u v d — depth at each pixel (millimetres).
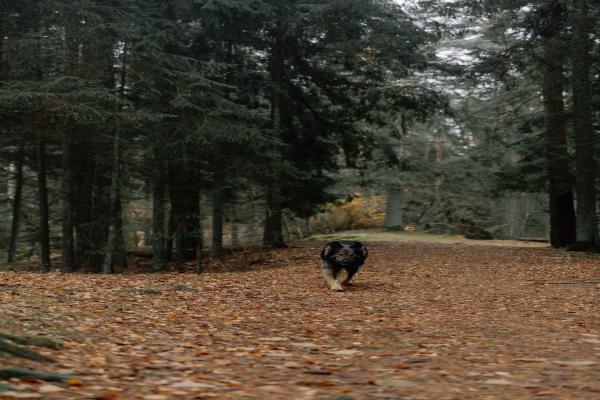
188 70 19562
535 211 49594
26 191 31984
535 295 12836
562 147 22984
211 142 18953
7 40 17766
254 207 31188
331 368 5734
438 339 7668
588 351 6836
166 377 5074
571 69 22469
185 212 21125
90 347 6113
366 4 21531
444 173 41906
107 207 22516
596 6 21719
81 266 22969
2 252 32906
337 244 13367
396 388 4859
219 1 20203
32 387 4211
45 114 17047
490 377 5332
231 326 8422
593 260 19578
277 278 15734
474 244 28125
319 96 26422
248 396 4480
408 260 20328
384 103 26359
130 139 20375
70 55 18016
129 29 17734
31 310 7609
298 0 22766
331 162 27359
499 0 22172
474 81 24547
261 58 25141
